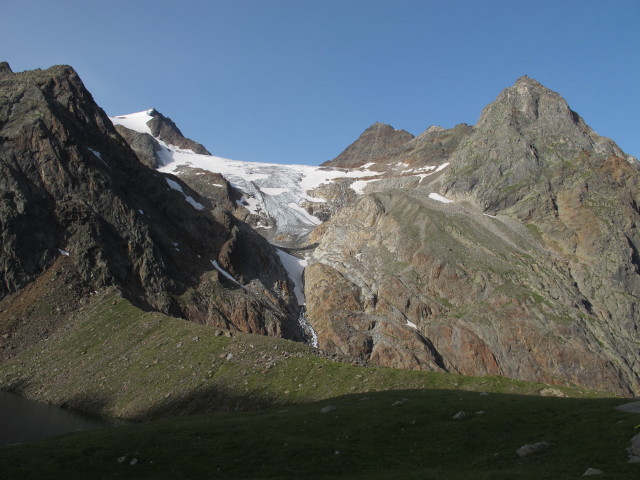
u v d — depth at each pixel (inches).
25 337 3752.5
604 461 1423.5
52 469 1642.5
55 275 4227.4
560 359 5693.9
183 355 3388.3
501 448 1669.5
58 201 4670.3
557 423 1763.0
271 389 2886.3
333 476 1577.3
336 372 2979.8
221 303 5329.7
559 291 6574.8
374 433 1914.4
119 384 3243.1
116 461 1716.3
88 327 3865.7
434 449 1737.2
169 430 2005.4
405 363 5664.4
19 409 2906.0
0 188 4333.2
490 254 7032.5
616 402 1871.3
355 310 6535.4
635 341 6510.8
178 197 6505.9
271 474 1596.9
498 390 2664.9
